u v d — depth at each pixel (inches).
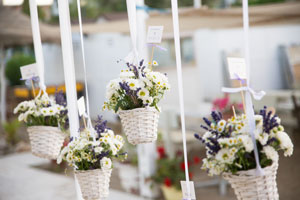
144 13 170.7
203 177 201.0
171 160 181.5
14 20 272.7
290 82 368.2
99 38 406.6
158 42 81.4
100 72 409.1
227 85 378.3
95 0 451.5
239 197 60.8
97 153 80.0
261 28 376.5
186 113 268.7
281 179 189.6
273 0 343.9
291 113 281.3
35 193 201.9
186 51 404.2
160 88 79.5
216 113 63.7
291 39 370.6
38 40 104.2
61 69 435.8
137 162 193.0
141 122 78.5
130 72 79.8
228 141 58.9
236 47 379.9
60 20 93.1
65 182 220.7
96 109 410.6
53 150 100.9
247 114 61.2
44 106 102.8
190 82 390.6
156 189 180.5
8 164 275.1
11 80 437.1
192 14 219.9
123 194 188.9
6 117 400.2
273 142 60.6
